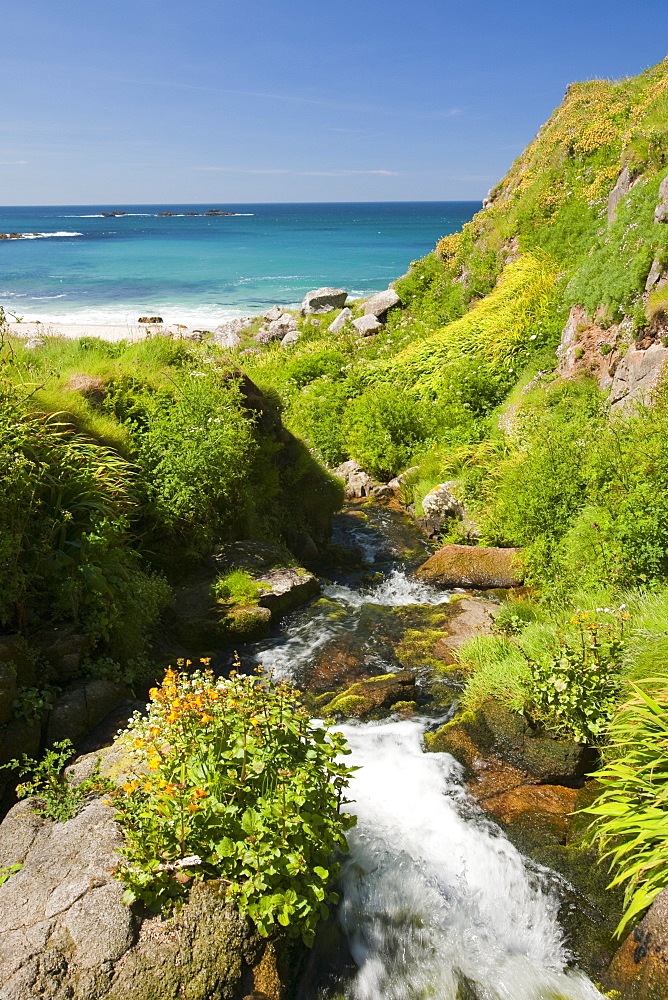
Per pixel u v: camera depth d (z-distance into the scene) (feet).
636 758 13.58
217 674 20.85
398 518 39.11
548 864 13.66
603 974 11.44
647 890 11.30
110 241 333.21
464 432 44.06
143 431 25.85
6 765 12.89
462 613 24.94
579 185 60.70
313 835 11.21
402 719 18.72
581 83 74.74
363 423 48.32
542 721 15.92
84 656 16.84
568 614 20.35
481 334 52.75
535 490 28.58
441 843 14.25
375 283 158.71
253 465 30.17
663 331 32.35
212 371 30.89
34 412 19.81
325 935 12.15
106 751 14.26
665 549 21.24
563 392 38.19
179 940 10.07
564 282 50.96
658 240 36.24
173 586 24.02
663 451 22.93
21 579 15.83
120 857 11.13
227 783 11.64
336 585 28.96
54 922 10.05
